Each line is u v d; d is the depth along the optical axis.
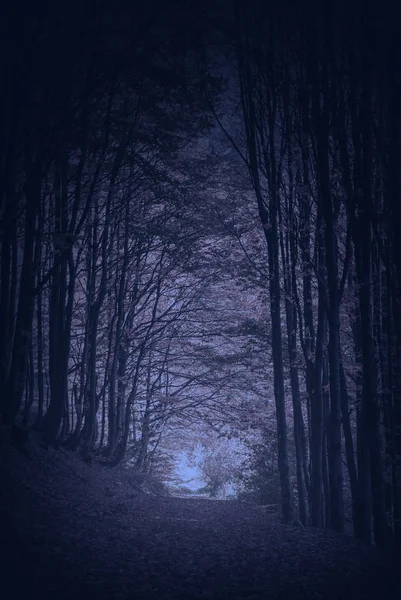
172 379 29.75
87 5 12.52
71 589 6.20
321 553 10.80
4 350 15.62
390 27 13.31
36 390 28.61
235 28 14.88
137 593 6.46
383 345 16.06
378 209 14.99
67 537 8.80
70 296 17.20
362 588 7.59
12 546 7.49
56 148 13.70
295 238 17.42
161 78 13.49
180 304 28.97
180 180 22.16
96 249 19.97
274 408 25.14
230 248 23.36
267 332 22.59
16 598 5.67
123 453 23.78
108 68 13.12
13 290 16.94
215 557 9.41
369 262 13.88
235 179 22.12
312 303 19.16
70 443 19.45
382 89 13.54
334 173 16.39
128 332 25.08
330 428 15.93
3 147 13.46
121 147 16.23
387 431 15.73
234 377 26.22
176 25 13.03
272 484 26.00
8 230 14.67
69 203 20.08
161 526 12.56
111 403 22.77
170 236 21.81
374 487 13.48
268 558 9.77
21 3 12.12
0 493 10.88
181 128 16.97
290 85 16.81
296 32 16.16
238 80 18.44
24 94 12.74
